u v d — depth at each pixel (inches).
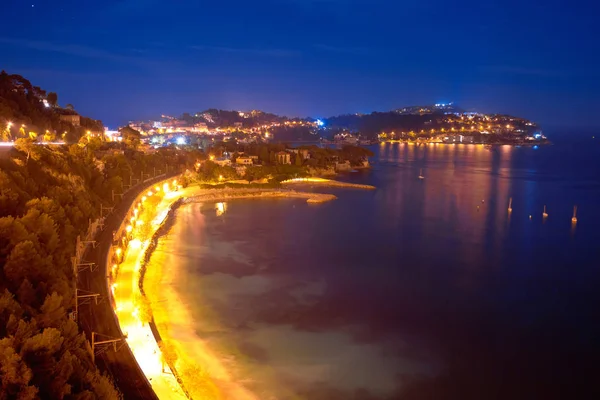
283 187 5876.0
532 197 5693.9
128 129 7150.6
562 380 1701.5
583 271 2886.3
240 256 2965.1
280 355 1782.7
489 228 4033.0
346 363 1754.4
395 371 1718.8
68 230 1873.8
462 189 6264.8
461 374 1718.8
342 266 2861.7
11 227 1398.9
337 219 4229.8
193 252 2999.5
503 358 1831.9
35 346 1012.5
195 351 1770.4
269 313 2138.3
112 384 1186.6
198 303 2196.1
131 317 1838.1
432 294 2454.5
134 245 2832.2
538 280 2711.6
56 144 3740.2
